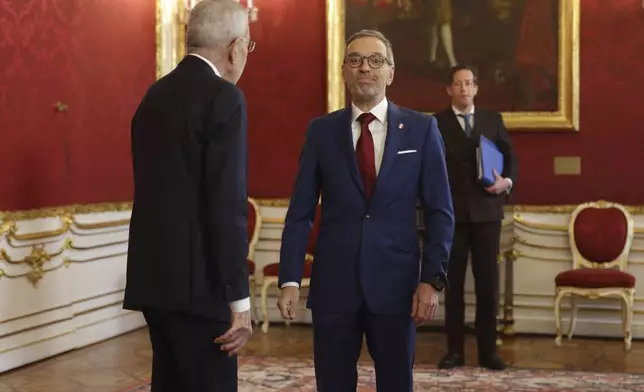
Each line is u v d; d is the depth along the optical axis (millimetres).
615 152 6082
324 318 2574
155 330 2299
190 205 2178
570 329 5996
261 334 6211
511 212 6184
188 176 2180
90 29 5738
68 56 5508
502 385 4621
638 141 6039
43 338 5297
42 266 5242
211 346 2215
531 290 6238
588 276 5625
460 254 5039
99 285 5918
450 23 6285
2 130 4918
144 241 2207
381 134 2619
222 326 2207
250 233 6562
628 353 5559
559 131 6148
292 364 5180
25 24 5090
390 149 2572
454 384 4641
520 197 6250
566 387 4570
